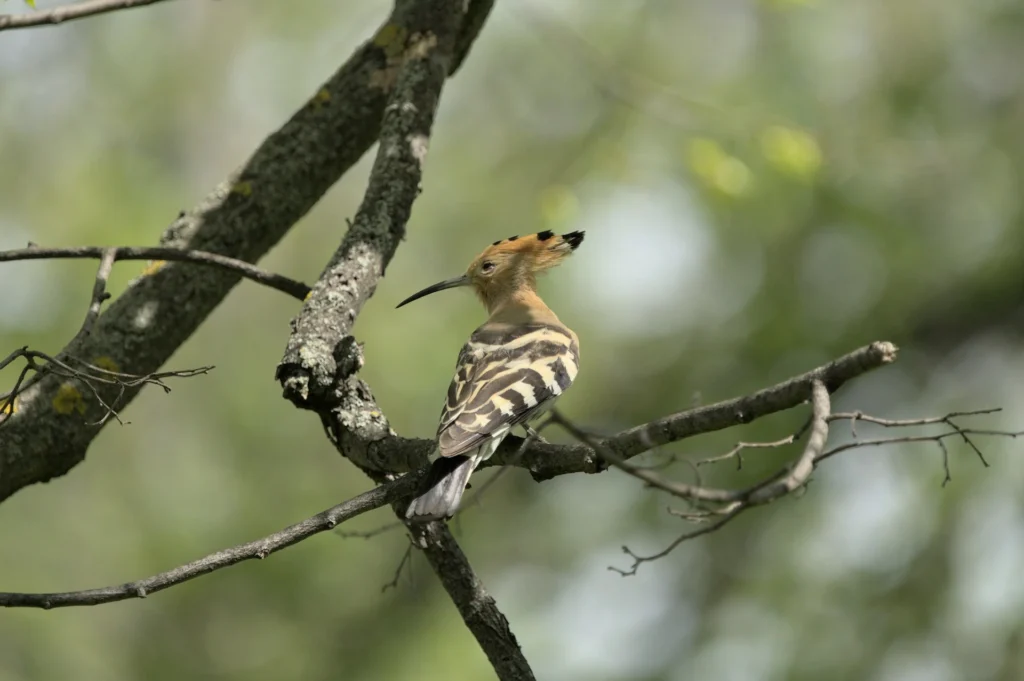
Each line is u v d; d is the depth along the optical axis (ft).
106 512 42.24
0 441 19.84
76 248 18.53
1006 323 41.47
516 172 44.16
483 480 43.96
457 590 17.93
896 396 41.50
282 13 48.29
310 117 23.44
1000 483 38.11
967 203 40.70
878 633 37.68
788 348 40.14
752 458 37.73
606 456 12.55
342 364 18.22
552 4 42.65
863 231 40.19
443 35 23.40
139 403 42.96
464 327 42.32
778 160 33.50
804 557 39.06
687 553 41.37
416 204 44.68
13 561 41.06
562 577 43.21
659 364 42.11
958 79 41.37
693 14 42.32
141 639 41.24
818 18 40.70
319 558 41.04
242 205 22.79
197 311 22.04
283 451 42.47
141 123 46.03
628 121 38.63
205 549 41.06
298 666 41.04
